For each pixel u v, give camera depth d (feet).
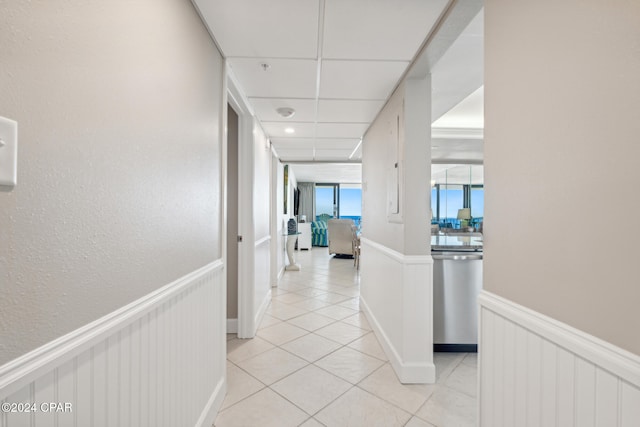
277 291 14.69
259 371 7.27
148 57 3.30
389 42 5.42
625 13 2.07
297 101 8.30
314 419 5.59
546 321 2.76
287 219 21.67
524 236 3.05
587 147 2.35
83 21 2.38
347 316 11.16
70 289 2.31
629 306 2.05
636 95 2.00
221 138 5.98
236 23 4.87
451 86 7.48
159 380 3.66
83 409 2.48
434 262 8.73
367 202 11.20
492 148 3.59
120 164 2.85
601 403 2.27
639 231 1.99
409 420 5.58
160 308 3.67
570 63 2.51
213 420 5.50
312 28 5.00
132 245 3.07
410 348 6.84
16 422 1.93
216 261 5.73
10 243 1.86
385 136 8.50
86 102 2.43
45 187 2.08
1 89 1.77
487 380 3.66
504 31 3.36
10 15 1.82
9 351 1.88
